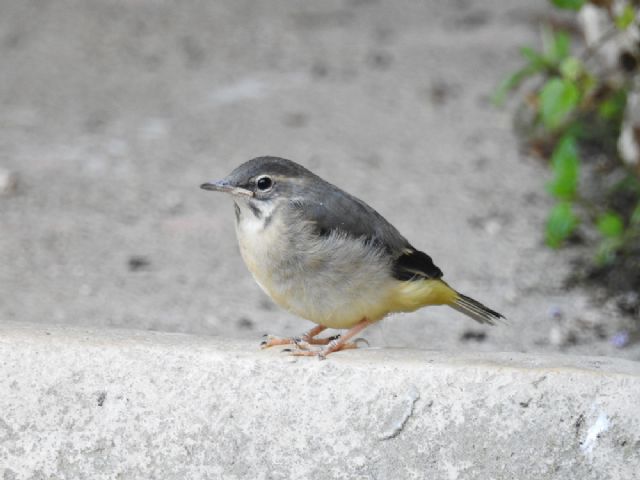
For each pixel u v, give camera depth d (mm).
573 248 13430
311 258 7973
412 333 11539
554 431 7219
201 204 14875
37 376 7535
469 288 12438
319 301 8102
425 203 14711
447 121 17688
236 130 17359
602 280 12617
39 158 16188
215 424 7410
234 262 13297
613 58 14547
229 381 7492
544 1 23359
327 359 7578
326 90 19109
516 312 11938
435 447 7262
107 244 13625
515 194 15023
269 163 8141
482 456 7227
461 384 7367
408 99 18641
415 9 23734
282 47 21375
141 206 14766
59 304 11977
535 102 15281
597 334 11492
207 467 7340
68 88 19094
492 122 17594
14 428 7449
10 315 11617
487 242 13641
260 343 7895
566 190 12250
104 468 7379
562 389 7285
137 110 18203
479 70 19781
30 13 22875
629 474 7105
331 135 17141
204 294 12414
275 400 7434
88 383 7520
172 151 16547
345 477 7262
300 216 8016
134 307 11992
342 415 7371
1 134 17031
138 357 7578
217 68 20219
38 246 13477
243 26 22578
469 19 22797
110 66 20234
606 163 15289
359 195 14914
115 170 15859
